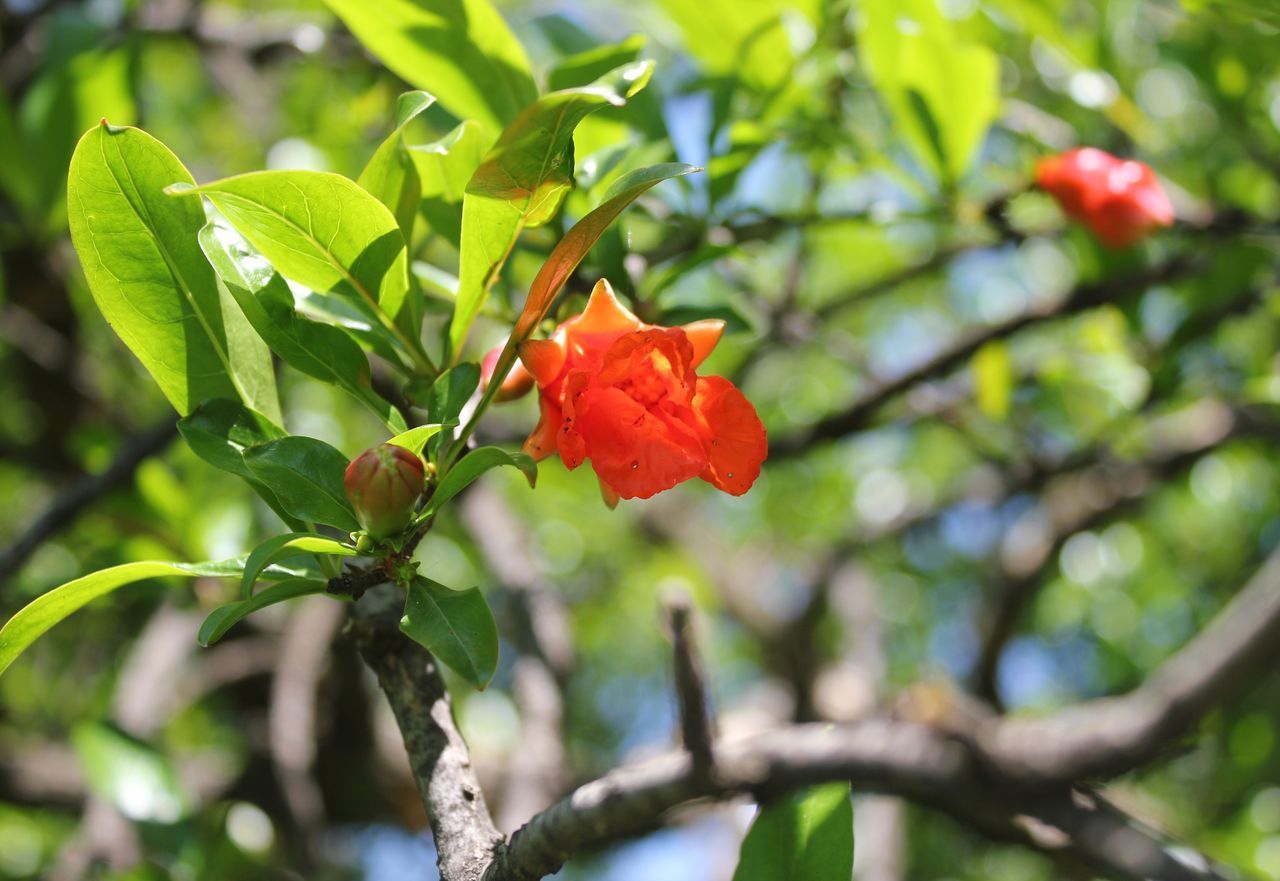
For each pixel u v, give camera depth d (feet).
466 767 5.85
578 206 7.46
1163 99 14.66
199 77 19.26
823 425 12.92
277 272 5.66
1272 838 15.29
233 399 5.73
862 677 17.99
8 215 13.14
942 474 23.52
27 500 20.08
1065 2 11.64
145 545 11.48
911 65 9.73
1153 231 10.25
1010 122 11.81
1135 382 13.61
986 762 6.89
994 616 15.38
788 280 13.15
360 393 5.77
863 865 14.89
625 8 13.58
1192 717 7.04
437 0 7.30
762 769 6.68
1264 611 7.00
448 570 20.08
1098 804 6.97
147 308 5.71
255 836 16.12
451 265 11.22
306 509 5.36
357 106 12.94
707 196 8.66
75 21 12.20
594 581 25.26
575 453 5.65
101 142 5.41
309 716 14.78
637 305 7.31
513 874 5.57
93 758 11.88
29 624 5.33
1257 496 20.39
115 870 12.39
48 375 15.92
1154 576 22.31
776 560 25.59
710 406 5.87
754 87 9.56
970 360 13.52
